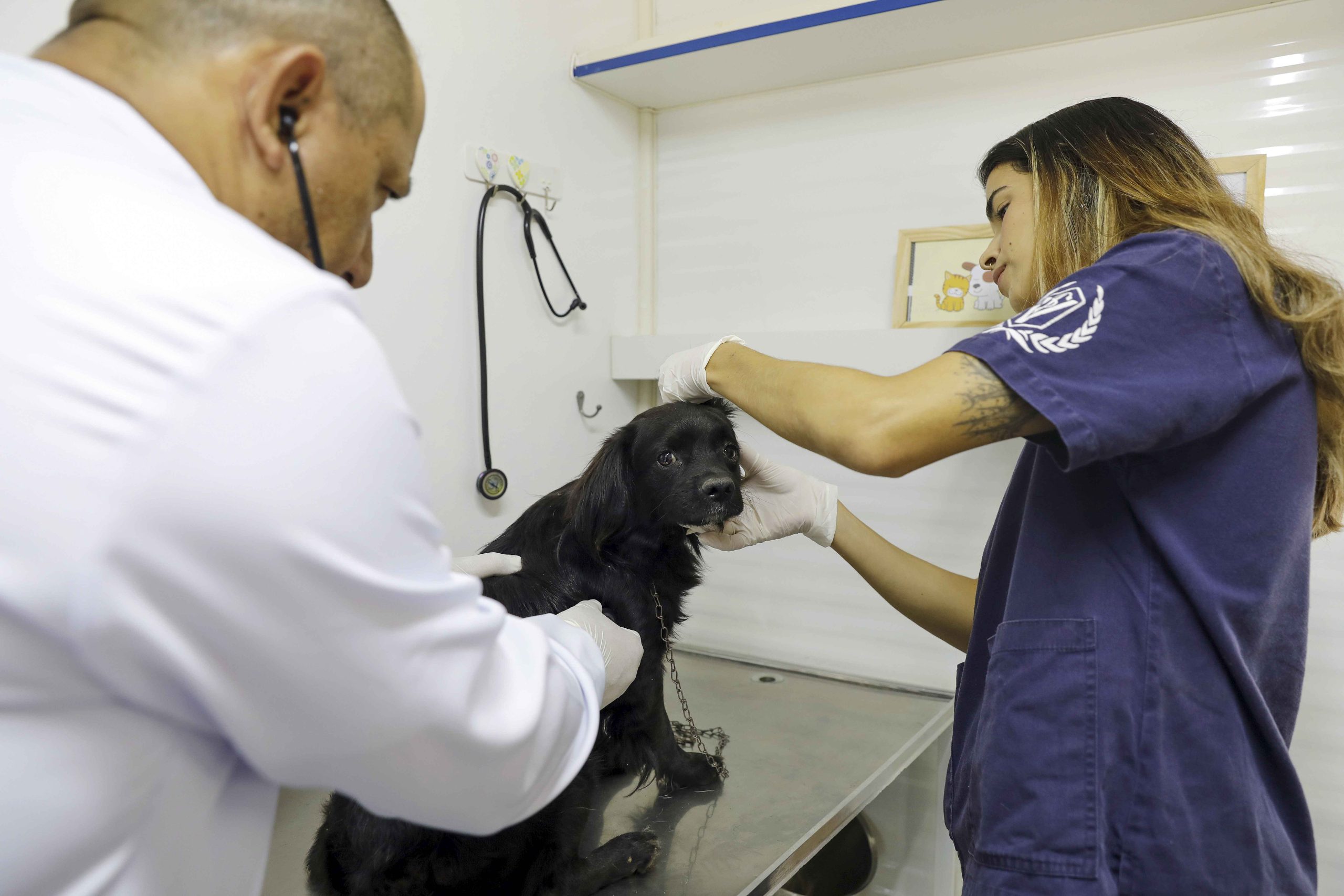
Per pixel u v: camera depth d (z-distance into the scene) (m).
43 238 0.39
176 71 0.49
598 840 1.16
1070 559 0.85
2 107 0.44
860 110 1.94
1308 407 0.82
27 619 0.38
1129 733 0.80
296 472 0.40
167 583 0.39
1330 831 1.58
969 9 1.56
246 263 0.42
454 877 1.02
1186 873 0.78
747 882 1.06
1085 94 1.71
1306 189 1.54
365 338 0.45
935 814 1.75
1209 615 0.78
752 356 1.00
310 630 0.41
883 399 0.75
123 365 0.38
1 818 0.41
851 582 2.02
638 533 1.39
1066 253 0.93
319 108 0.53
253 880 0.57
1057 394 0.72
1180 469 0.81
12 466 0.37
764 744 1.52
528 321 1.86
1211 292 0.77
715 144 2.14
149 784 0.46
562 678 0.62
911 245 1.87
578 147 1.98
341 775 0.48
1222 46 1.59
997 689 0.87
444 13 1.60
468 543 1.73
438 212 1.62
